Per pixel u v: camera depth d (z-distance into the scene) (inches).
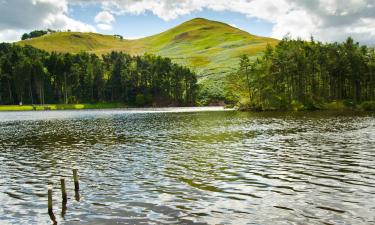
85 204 951.6
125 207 916.6
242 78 5900.6
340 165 1352.1
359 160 1437.0
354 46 5689.0
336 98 5506.9
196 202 940.0
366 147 1739.7
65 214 880.9
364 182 1107.3
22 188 1129.4
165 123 3400.6
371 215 820.6
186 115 4586.6
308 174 1220.5
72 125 3356.3
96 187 1112.8
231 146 1872.5
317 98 5275.6
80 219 844.0
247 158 1525.6
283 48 5669.3
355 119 3339.1
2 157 1689.2
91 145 2037.4
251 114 4485.7
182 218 828.0
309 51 5639.8
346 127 2645.2
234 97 6766.7
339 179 1147.9
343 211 850.1
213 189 1056.8
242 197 973.8
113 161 1535.4
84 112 5895.7
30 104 7864.2
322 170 1275.8
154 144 2020.2
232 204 917.8
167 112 5462.6
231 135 2341.3
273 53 5772.6
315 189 1039.0
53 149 1914.4
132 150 1822.1
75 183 1090.1
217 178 1187.9
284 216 824.9
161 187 1091.3
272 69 5310.0
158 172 1296.8
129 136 2426.2
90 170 1366.9
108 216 856.9
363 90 5757.9
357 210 855.1
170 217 836.6
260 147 1815.9
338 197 958.4
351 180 1133.1
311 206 890.1
